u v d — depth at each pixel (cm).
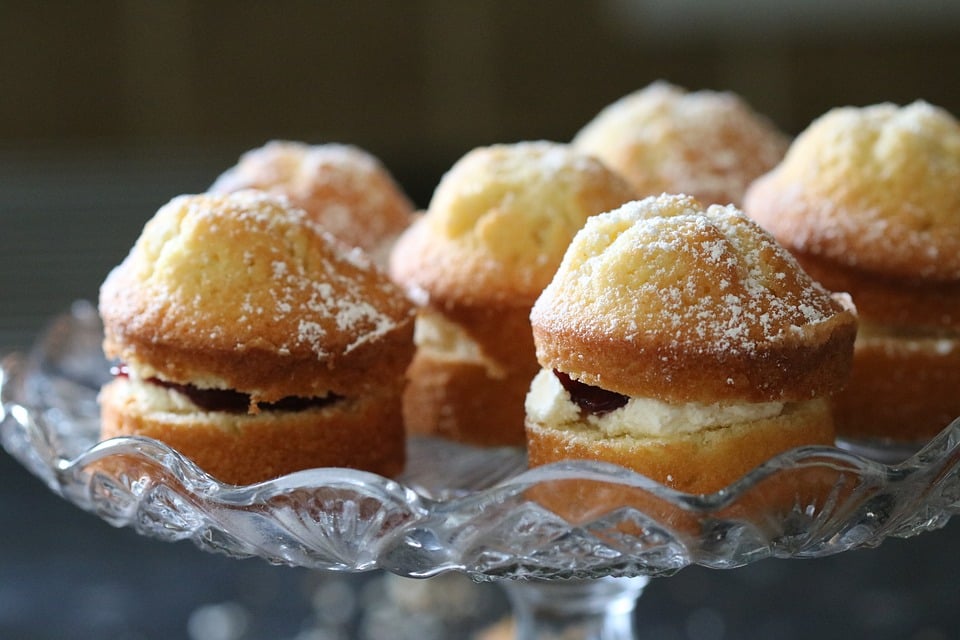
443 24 108
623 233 43
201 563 65
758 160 57
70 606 62
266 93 107
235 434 45
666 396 41
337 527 41
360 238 54
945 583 63
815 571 64
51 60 102
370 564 41
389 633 61
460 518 40
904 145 48
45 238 90
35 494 70
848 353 42
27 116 103
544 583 47
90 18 102
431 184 107
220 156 105
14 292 83
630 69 112
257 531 41
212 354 44
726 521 39
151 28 103
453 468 47
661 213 43
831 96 113
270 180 55
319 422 45
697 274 42
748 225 43
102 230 91
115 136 105
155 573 64
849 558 65
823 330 41
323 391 45
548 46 111
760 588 63
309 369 44
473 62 110
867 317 47
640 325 41
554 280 43
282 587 64
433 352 49
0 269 85
